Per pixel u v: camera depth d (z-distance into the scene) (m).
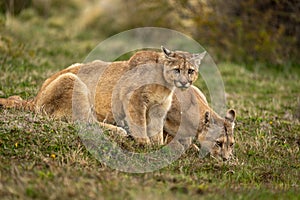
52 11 28.55
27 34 23.48
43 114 12.27
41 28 25.45
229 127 11.88
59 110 12.46
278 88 19.55
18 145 10.55
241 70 21.47
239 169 11.13
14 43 20.94
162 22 25.19
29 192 8.30
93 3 29.20
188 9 24.20
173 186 9.16
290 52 23.33
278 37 22.92
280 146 12.88
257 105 16.78
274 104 16.88
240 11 23.58
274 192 9.73
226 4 23.78
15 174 9.02
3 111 12.02
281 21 23.31
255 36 22.91
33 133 11.03
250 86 19.67
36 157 10.12
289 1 22.64
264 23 23.16
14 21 24.47
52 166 9.64
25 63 18.81
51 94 12.43
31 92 14.91
